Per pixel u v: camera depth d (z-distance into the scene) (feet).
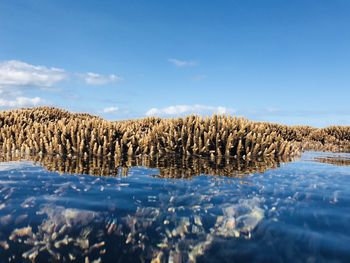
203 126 28.45
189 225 10.35
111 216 10.98
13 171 18.02
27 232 9.68
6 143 28.43
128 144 26.35
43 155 24.52
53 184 15.03
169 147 27.09
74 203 12.16
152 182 16.03
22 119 41.34
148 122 51.39
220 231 9.90
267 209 11.95
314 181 17.51
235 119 31.55
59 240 9.23
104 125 28.99
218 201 12.92
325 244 8.80
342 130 60.49
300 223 10.43
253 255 8.32
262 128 31.99
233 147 26.96
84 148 25.32
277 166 22.82
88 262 8.10
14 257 8.26
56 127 28.35
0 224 10.13
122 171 18.80
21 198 12.62
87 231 9.85
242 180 17.26
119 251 8.64
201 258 8.27
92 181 15.89
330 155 35.19
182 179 17.02
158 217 11.00
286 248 8.63
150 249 8.76
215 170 20.15
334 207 12.25
